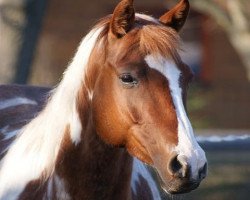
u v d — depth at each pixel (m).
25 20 15.92
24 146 8.49
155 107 7.47
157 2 31.39
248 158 15.02
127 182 8.28
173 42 7.62
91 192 8.13
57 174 8.16
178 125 7.38
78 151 8.09
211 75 31.67
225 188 15.56
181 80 7.55
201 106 28.47
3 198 8.39
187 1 8.08
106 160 8.05
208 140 14.67
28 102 10.27
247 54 25.80
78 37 31.05
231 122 31.20
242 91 31.52
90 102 8.00
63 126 8.14
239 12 25.62
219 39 31.73
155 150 7.46
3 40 15.90
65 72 8.30
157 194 9.41
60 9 31.05
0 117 9.97
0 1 15.91
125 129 7.70
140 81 7.55
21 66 16.00
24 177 8.34
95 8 31.30
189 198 15.72
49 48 30.62
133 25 7.86
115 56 7.74
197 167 7.22
